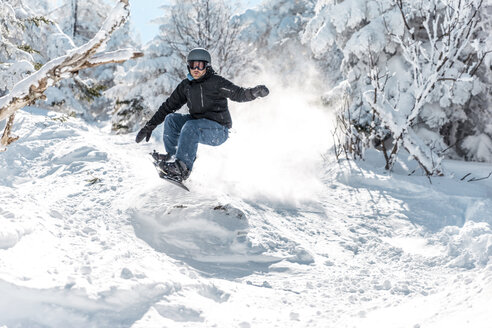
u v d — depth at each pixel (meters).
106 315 2.87
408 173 9.03
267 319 3.33
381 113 8.91
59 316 2.76
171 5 17.08
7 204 4.21
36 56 16.52
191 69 4.67
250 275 4.69
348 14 12.17
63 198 5.90
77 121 10.83
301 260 5.14
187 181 5.94
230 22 16.66
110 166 7.13
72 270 3.25
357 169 8.76
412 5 10.70
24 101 3.21
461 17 8.65
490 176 9.19
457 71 10.95
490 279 3.25
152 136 10.90
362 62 12.14
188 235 5.16
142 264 3.65
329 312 3.63
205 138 4.79
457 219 6.81
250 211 5.96
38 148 7.93
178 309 3.12
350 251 5.68
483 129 11.66
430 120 11.49
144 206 5.52
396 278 4.66
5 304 2.69
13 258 3.17
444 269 5.02
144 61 17.23
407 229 6.49
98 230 4.89
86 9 25.41
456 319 2.76
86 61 3.14
